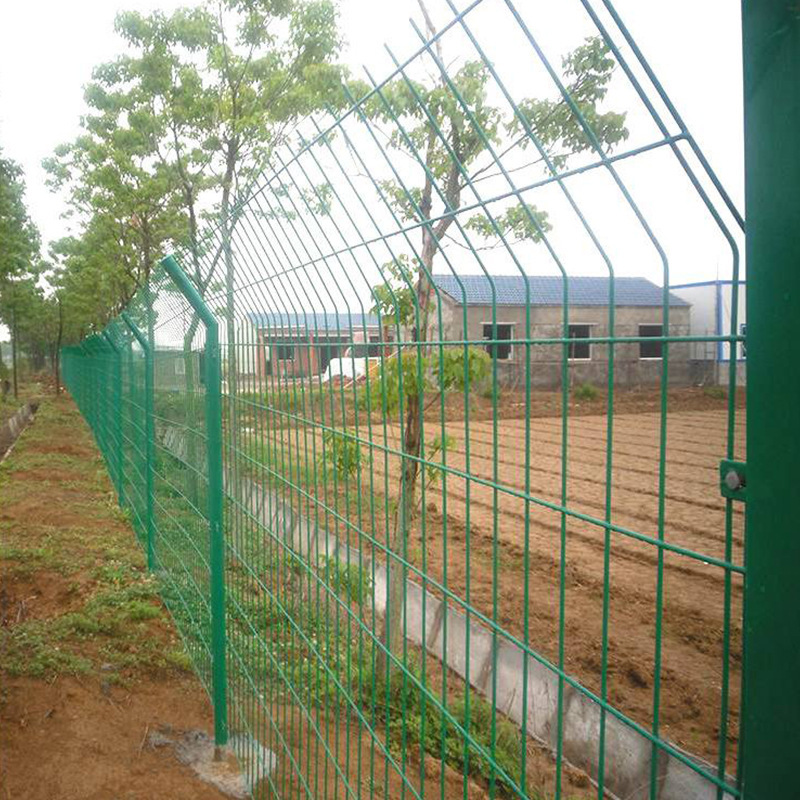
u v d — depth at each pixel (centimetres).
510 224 317
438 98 390
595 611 733
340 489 615
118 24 1195
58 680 481
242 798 376
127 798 371
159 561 694
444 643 190
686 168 115
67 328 4903
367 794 355
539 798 432
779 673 97
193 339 493
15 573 709
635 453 1603
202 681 476
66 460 1526
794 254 92
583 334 610
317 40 1165
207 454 426
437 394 372
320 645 310
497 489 167
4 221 2127
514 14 141
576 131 322
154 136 1396
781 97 92
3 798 365
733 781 429
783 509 96
